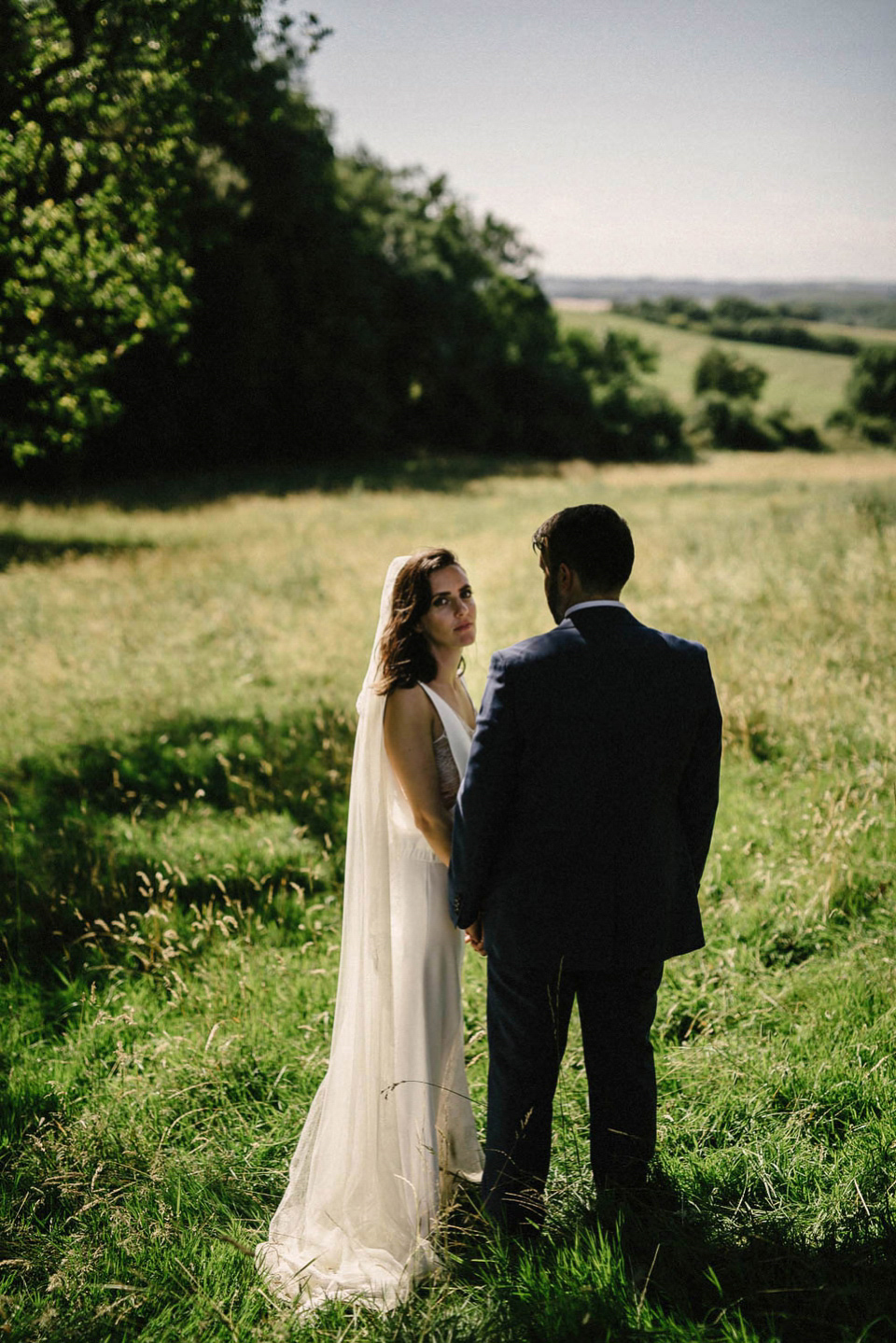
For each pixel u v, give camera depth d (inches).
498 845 81.3
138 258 395.5
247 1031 122.3
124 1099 109.3
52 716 262.4
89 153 348.5
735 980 128.6
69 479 1122.0
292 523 763.4
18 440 465.7
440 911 92.3
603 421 2337.6
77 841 182.4
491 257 2143.2
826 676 232.4
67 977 141.3
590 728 77.5
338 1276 85.4
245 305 1301.7
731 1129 100.4
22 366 428.8
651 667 79.2
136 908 160.1
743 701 218.1
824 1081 104.8
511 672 78.1
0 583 475.8
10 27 322.7
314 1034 123.0
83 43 324.5
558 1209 89.7
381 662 90.7
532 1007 82.1
